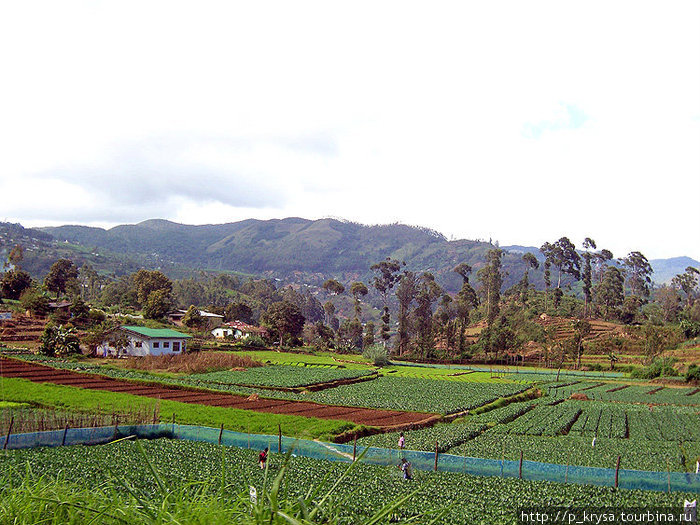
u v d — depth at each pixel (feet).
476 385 312.09
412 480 102.68
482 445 152.76
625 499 92.32
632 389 322.34
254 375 306.55
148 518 18.94
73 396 191.83
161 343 356.38
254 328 550.36
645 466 127.54
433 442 151.43
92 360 321.52
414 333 570.46
